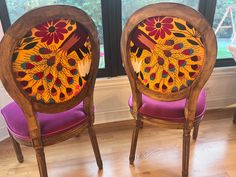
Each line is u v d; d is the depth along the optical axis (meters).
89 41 1.03
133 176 1.42
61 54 0.96
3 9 1.50
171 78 1.11
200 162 1.50
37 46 0.88
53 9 0.86
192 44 1.00
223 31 1.85
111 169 1.48
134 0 1.63
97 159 1.44
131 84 1.20
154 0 1.67
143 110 1.28
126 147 1.66
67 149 1.65
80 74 1.08
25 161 1.55
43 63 0.93
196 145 1.65
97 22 1.65
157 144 1.68
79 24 0.96
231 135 1.75
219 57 1.92
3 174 1.46
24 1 1.52
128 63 1.13
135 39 1.05
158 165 1.50
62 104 1.10
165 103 1.29
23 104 0.99
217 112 2.04
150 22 0.98
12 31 0.82
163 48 1.03
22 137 1.11
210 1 1.71
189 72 1.08
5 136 1.77
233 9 1.79
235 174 1.42
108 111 1.89
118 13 1.63
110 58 1.75
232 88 2.03
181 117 1.21
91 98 1.22
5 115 1.24
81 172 1.46
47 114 1.20
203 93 1.40
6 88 0.93
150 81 1.15
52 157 1.58
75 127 1.20
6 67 0.87
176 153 1.59
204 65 1.04
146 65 1.10
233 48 1.47
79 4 1.59
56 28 0.89
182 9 0.94
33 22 0.84
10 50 0.85
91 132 1.34
